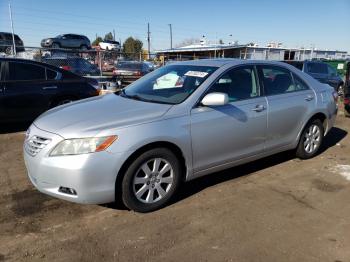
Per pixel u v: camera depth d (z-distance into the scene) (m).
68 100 7.98
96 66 15.77
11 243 3.31
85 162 3.43
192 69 4.69
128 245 3.30
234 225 3.67
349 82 10.20
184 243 3.35
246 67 4.80
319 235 3.51
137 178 3.77
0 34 28.84
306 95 5.42
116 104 4.26
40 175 3.59
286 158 5.76
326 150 6.33
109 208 3.99
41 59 14.34
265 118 4.78
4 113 7.15
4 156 5.79
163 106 4.06
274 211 3.99
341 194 4.46
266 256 3.17
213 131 4.21
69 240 3.37
